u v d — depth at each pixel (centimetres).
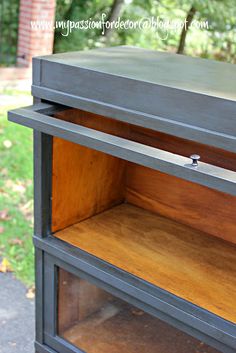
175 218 161
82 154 145
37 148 132
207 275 132
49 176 137
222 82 115
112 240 145
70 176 144
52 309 148
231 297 123
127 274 129
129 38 611
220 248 146
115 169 161
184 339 128
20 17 516
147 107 111
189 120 105
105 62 132
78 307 144
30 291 208
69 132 114
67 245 140
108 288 132
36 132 130
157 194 163
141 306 126
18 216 265
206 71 130
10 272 221
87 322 145
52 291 146
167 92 107
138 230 153
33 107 129
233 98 99
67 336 150
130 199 169
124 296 129
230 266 138
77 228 150
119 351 141
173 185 158
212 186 95
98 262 133
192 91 104
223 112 99
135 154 104
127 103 115
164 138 152
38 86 132
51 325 151
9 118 126
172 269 134
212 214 152
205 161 146
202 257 141
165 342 132
